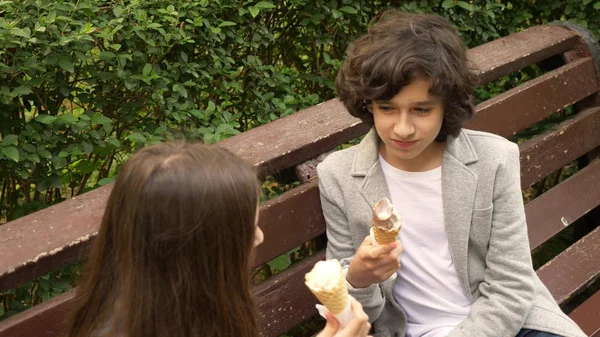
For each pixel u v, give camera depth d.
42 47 2.24
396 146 1.90
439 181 2.04
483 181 2.00
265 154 2.15
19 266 1.67
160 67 2.65
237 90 2.89
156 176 1.33
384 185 2.07
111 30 2.43
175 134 2.58
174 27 2.53
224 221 1.34
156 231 1.32
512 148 2.05
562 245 3.66
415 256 2.07
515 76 3.79
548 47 3.05
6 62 2.28
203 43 2.68
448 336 1.95
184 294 1.34
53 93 2.46
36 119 2.28
